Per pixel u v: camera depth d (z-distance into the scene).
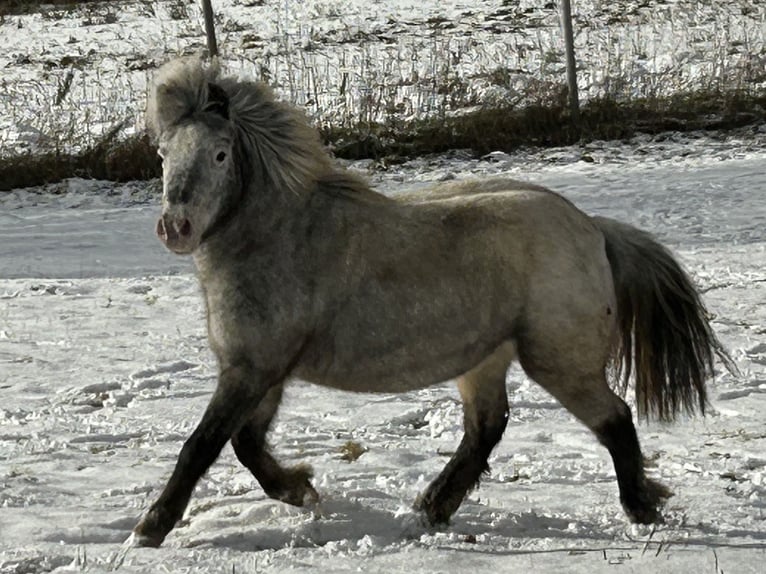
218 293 9.52
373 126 30.34
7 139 30.86
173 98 9.38
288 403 13.99
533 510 10.20
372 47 37.81
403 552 8.95
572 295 9.73
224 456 12.05
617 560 8.71
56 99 32.97
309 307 9.54
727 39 34.53
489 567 8.60
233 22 42.25
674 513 10.04
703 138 29.83
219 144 9.27
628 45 36.06
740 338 15.99
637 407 10.69
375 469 11.45
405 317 9.62
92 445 12.46
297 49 38.12
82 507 10.26
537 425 12.95
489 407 10.35
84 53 39.97
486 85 32.81
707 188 25.47
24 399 14.34
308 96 32.59
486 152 29.70
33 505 10.34
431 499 10.02
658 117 30.59
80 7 46.00
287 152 9.62
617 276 10.33
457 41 37.97
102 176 29.06
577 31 38.00
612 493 10.66
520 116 30.36
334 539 9.55
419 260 9.66
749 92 31.00
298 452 12.09
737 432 12.43
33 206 27.30
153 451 12.18
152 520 9.25
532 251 9.73
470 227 9.78
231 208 9.44
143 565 8.59
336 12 43.09
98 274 21.70
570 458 11.81
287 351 9.53
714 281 19.16
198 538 9.38
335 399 14.14
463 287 9.67
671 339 10.39
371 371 9.75
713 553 8.80
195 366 15.77
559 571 8.46
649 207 24.23
